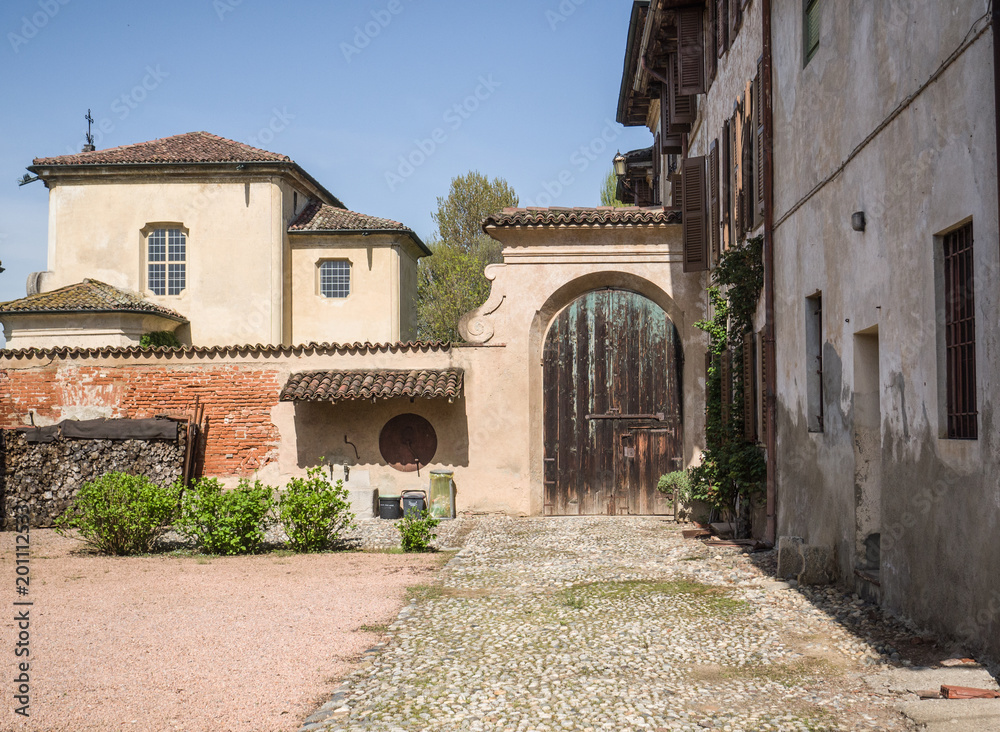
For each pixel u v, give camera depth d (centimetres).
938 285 593
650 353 1549
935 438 593
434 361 1530
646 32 1630
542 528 1348
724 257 1205
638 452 1538
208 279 2434
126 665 577
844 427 791
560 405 1549
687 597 790
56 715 475
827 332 837
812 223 885
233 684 536
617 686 529
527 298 1537
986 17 515
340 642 643
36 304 2164
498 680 543
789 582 837
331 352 1531
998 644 512
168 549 1168
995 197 506
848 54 771
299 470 1513
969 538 545
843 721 466
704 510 1315
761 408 1129
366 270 2594
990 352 514
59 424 1482
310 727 462
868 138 718
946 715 454
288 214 2566
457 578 918
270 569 981
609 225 1519
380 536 1274
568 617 717
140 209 2447
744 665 577
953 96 561
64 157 2473
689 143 1695
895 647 597
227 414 1523
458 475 1512
